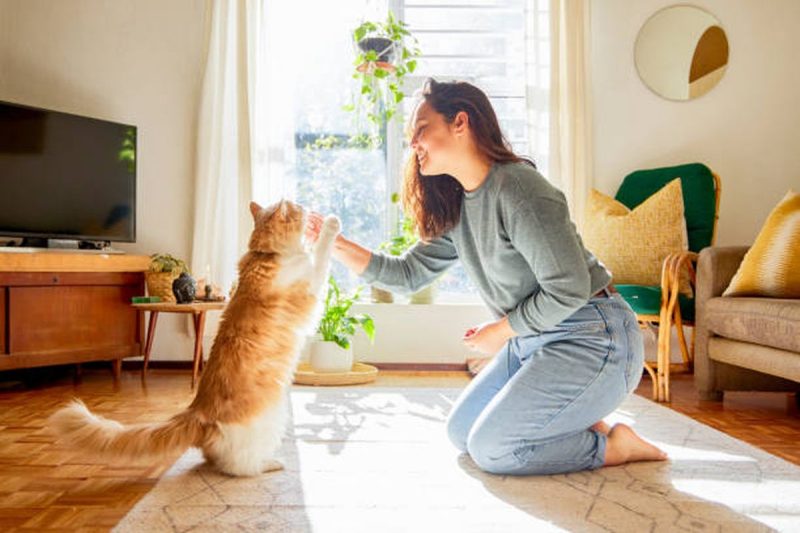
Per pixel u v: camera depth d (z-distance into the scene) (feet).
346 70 12.84
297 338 5.55
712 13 12.38
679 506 4.60
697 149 12.38
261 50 11.98
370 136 12.75
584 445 5.36
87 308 10.41
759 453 6.10
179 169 12.34
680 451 6.17
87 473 5.45
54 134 11.03
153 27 12.32
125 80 12.32
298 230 5.82
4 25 12.21
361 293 12.79
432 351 11.94
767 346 7.96
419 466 5.63
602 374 5.13
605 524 4.25
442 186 5.68
